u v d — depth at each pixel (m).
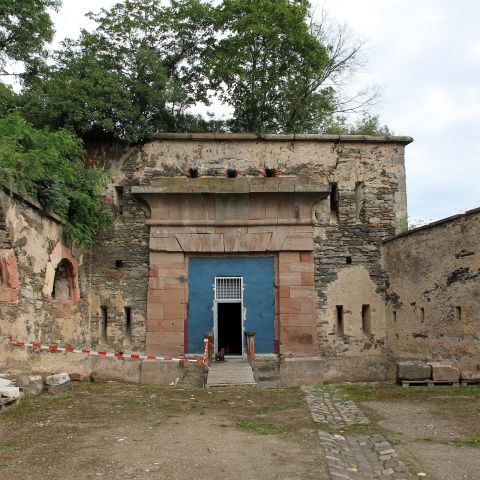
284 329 15.30
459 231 12.78
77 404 9.59
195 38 20.00
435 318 13.52
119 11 18.03
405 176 16.67
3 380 9.63
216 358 14.96
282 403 10.14
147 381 14.77
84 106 14.91
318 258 15.92
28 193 11.73
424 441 7.26
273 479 5.67
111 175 15.55
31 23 17.50
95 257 15.80
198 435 7.52
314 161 16.48
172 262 15.57
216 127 20.86
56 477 5.61
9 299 10.80
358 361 15.55
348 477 5.86
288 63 20.19
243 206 15.73
